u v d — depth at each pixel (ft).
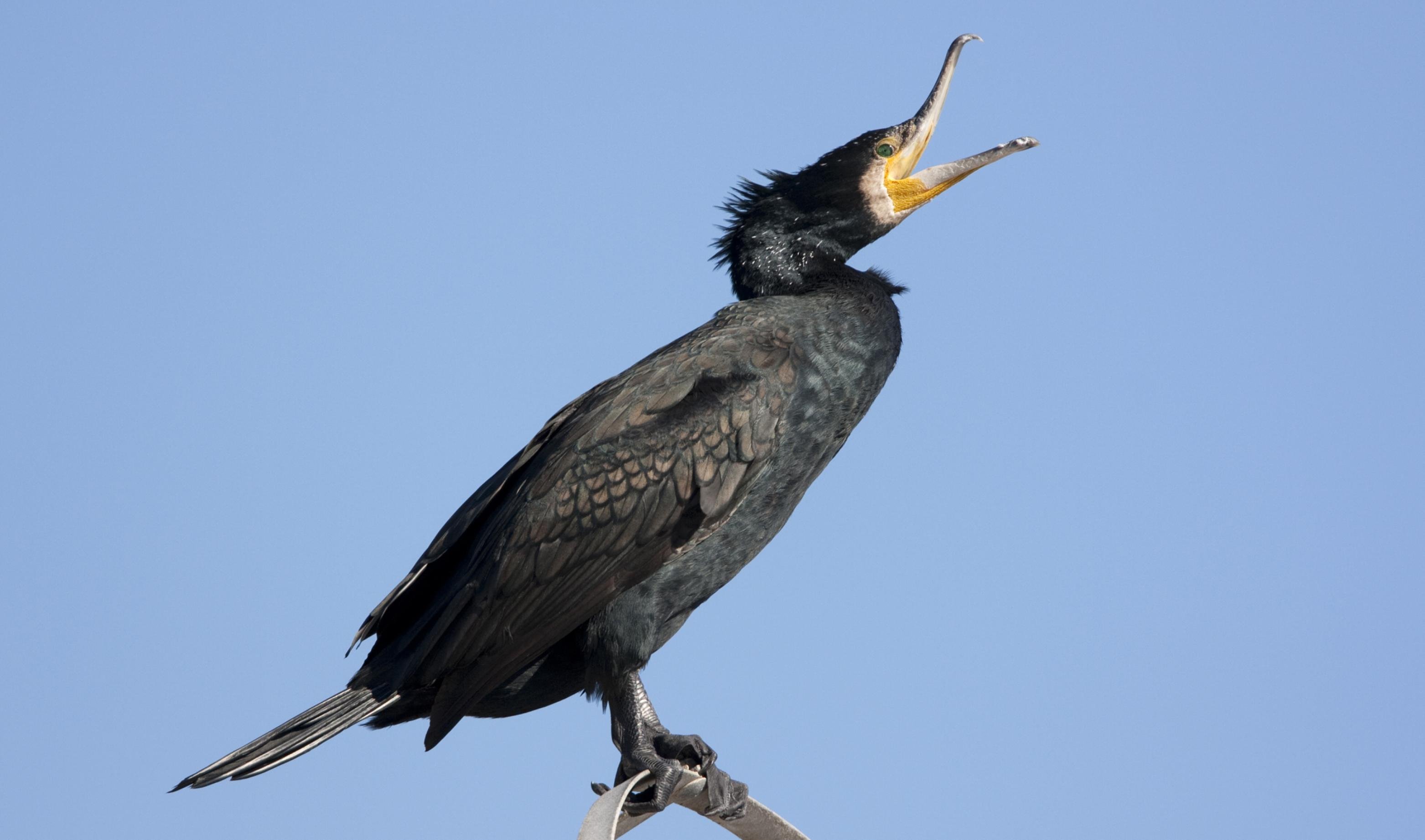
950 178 43.34
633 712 35.94
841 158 43.16
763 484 37.04
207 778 33.88
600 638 36.11
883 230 42.88
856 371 38.27
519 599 35.68
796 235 42.42
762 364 37.11
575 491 35.81
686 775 35.04
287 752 34.83
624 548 35.68
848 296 40.04
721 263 43.70
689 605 37.09
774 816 35.17
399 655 36.88
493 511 37.91
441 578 38.11
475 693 35.88
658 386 36.91
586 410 37.88
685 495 35.73
